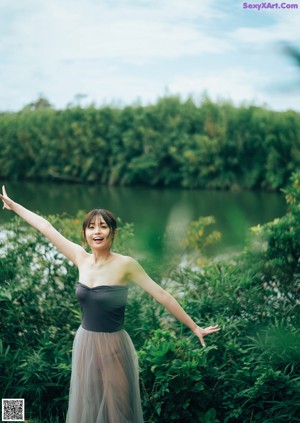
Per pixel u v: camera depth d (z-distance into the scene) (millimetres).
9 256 4191
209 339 3680
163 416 3426
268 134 32406
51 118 40219
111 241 3061
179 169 36875
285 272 4215
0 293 3898
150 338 3943
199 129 36719
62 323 4102
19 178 41219
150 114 37875
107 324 2994
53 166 40250
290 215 4352
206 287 4164
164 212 21344
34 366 3664
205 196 30000
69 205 25312
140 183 38656
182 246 4746
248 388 3434
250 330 3811
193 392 3385
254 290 3996
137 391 3105
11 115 42312
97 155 39125
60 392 3811
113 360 2982
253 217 18422
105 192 32875
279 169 32312
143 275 3053
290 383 3326
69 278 4168
